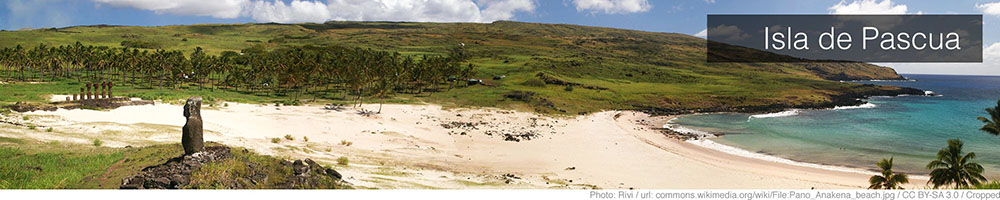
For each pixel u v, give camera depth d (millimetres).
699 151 59438
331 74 118438
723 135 73875
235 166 23219
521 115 92500
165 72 135750
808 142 67125
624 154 55469
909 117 100438
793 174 46375
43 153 29594
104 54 130250
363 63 119812
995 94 181125
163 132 45250
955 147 34094
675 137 71438
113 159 27578
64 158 27938
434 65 129250
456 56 169000
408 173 36500
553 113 97938
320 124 65812
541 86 130750
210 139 43125
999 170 50031
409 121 77312
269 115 70750
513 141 63906
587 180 40812
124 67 120750
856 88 164250
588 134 72750
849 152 59219
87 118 53281
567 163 48875
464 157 50375
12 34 198125
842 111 113375
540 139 66438
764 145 64500
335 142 52406
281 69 118250
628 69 182625
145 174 22031
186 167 22766
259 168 24516
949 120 95188
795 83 167875
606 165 48438
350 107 90125
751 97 128875
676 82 165250
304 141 50844
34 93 84500
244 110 75125
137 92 97875
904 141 68312
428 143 57875
